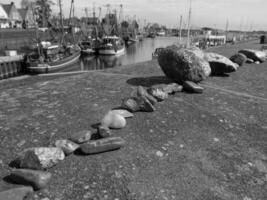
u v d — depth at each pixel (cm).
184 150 372
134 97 504
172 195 278
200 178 312
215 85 780
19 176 276
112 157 338
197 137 414
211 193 287
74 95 617
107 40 5519
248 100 636
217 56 934
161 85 636
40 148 313
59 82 782
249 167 345
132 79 815
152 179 301
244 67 1165
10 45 3778
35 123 439
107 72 988
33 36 4222
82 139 365
